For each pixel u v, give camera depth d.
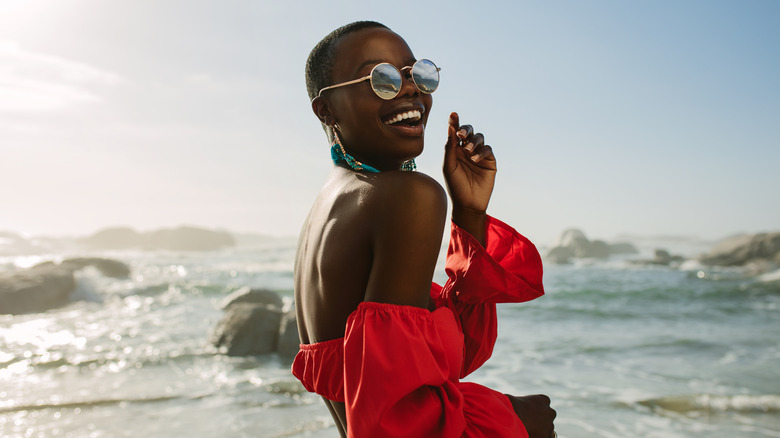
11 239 47.66
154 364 7.29
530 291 1.58
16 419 5.20
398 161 1.41
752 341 8.81
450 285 1.63
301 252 1.53
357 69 1.37
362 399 1.15
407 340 1.15
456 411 1.17
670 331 9.88
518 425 1.33
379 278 1.20
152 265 27.20
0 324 10.33
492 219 1.68
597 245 36.84
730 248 26.08
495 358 7.76
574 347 8.45
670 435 4.84
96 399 5.73
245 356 7.76
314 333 1.38
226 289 15.91
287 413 5.39
